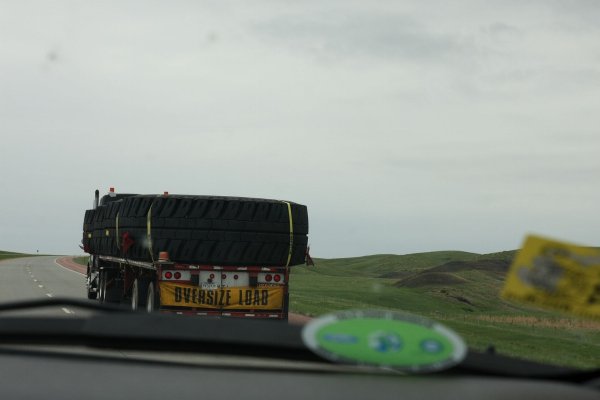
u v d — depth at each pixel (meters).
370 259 153.50
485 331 19.27
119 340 3.26
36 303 3.46
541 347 16.48
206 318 3.33
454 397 2.60
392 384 2.73
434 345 2.64
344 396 2.53
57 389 2.45
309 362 3.28
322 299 33.75
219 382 2.65
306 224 21.56
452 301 48.84
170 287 20.66
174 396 2.44
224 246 20.77
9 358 2.95
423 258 149.50
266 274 21.19
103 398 2.37
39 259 141.62
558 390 2.80
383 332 2.64
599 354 15.61
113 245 24.78
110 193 29.77
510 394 2.68
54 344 3.33
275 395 2.51
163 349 3.25
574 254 2.60
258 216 21.00
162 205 20.77
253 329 3.26
